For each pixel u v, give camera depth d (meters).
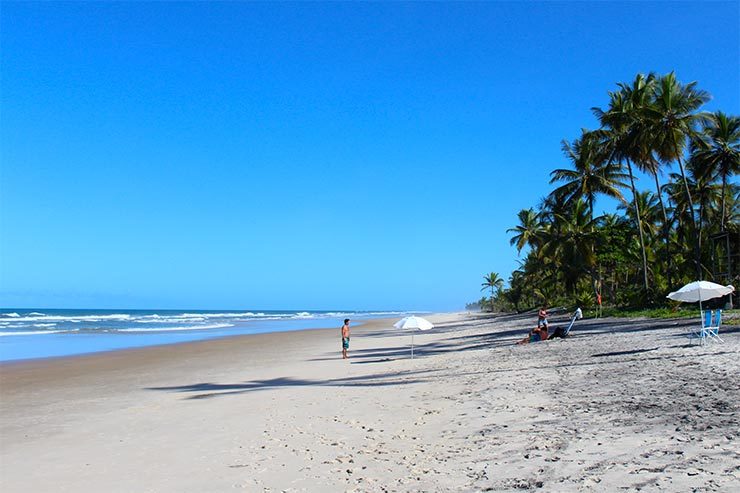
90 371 21.55
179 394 15.13
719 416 7.57
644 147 37.47
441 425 9.05
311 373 19.11
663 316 30.77
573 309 50.25
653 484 5.30
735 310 31.81
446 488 5.95
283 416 10.85
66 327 62.69
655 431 7.19
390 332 50.56
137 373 20.75
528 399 10.43
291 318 116.19
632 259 49.50
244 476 7.03
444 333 42.47
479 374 14.74
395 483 6.30
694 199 46.31
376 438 8.56
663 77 37.50
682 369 11.79
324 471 7.00
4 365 23.86
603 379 11.73
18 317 96.06
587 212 49.94
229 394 14.63
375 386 14.35
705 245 44.31
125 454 8.57
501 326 44.69
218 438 9.27
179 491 6.59
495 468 6.44
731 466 5.52
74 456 8.64
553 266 63.66
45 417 12.30
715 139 41.09
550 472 6.05
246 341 39.62
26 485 7.23
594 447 6.79
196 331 55.06
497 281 101.75
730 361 12.09
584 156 47.59
